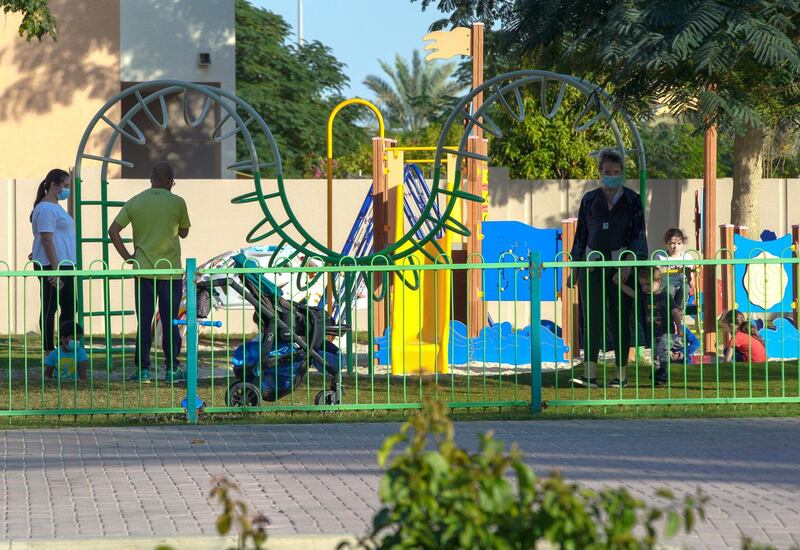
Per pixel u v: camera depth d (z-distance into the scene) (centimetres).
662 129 6284
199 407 1762
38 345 2898
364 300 3309
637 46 1786
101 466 1399
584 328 2086
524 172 4725
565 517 640
